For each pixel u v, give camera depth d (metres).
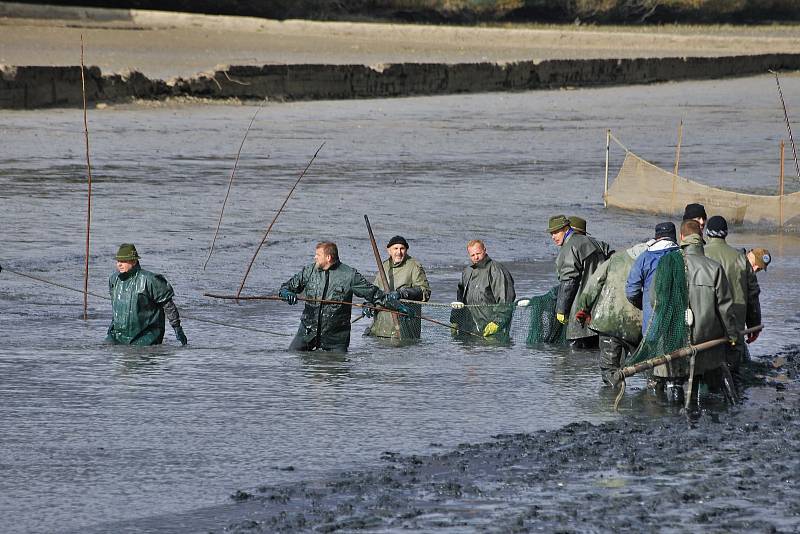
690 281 33.94
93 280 55.28
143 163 104.75
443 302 50.97
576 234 42.25
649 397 35.38
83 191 85.06
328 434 30.94
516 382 37.25
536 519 24.62
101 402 33.84
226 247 64.62
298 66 194.38
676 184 84.56
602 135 147.75
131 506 25.50
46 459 28.56
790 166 117.12
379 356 41.38
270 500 25.84
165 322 46.59
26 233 66.88
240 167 103.94
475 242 46.19
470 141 135.25
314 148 122.44
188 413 32.81
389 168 106.19
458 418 32.69
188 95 179.25
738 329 35.72
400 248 46.09
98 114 154.12
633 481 27.12
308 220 74.94
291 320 47.94
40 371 37.66
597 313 36.69
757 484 26.89
